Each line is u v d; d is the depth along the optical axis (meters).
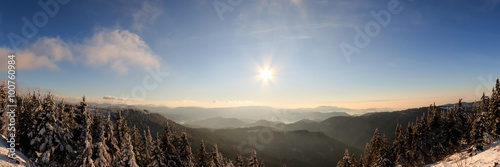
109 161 26.41
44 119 23.70
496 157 18.88
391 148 62.94
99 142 25.00
